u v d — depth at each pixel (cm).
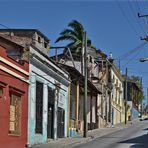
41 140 3123
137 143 3198
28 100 2861
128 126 5950
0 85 2400
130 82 9312
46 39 4019
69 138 3681
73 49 5478
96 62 5847
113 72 6788
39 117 3100
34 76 2966
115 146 3008
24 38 3588
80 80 4328
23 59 2844
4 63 2469
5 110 2488
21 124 2738
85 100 3853
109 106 6425
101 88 5694
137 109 10494
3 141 2453
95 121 5294
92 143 3309
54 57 4450
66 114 3900
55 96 3509
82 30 5559
